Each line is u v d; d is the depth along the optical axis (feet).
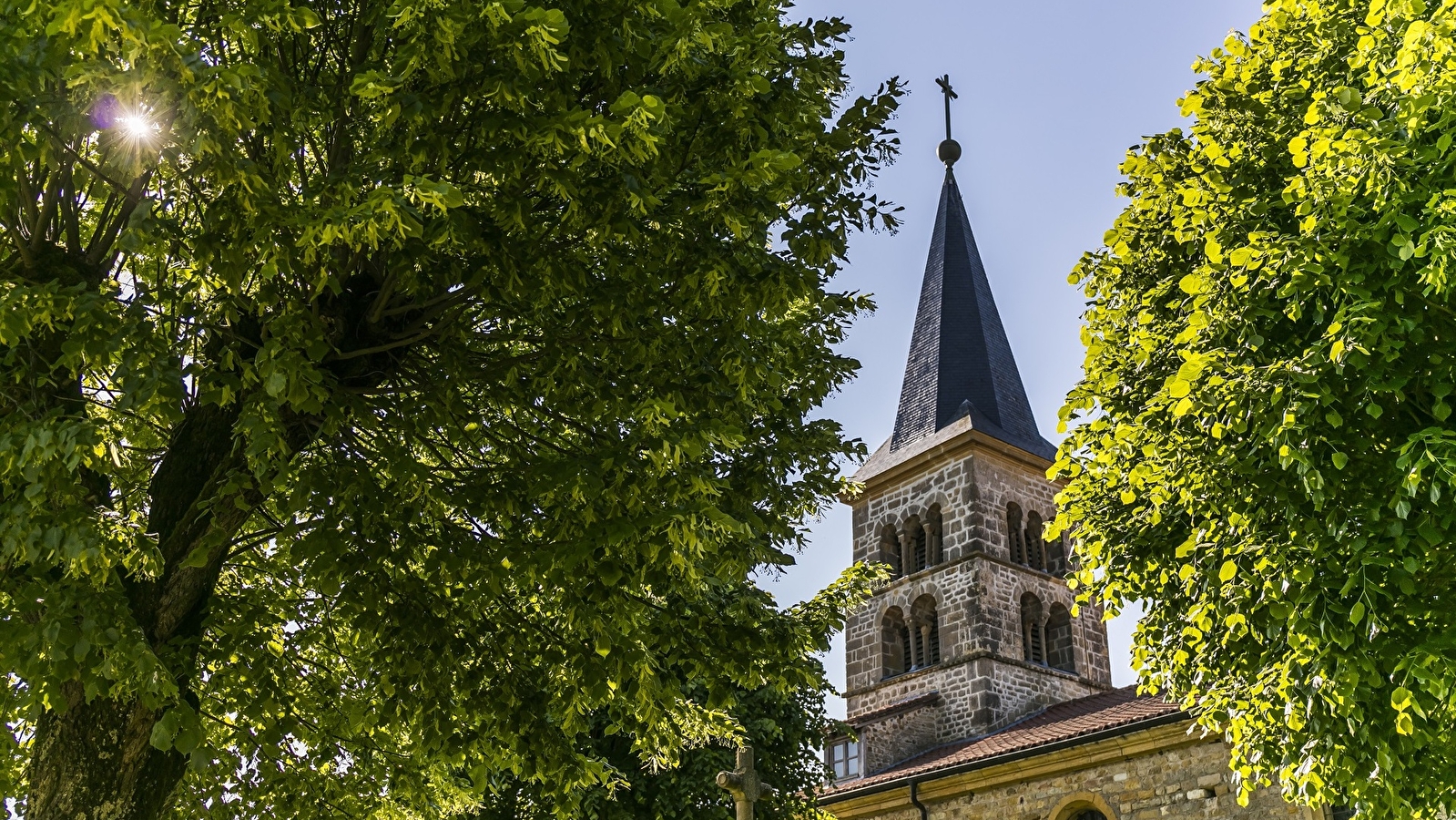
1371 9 26.11
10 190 18.35
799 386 28.71
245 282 22.36
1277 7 34.27
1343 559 25.93
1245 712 31.30
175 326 21.42
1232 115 33.27
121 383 18.95
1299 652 26.14
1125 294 37.09
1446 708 23.88
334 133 22.81
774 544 28.73
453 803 33.58
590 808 52.16
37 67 16.24
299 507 21.45
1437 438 23.30
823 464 29.22
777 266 23.93
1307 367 25.70
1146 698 71.05
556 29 17.83
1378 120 26.40
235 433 19.19
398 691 26.50
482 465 27.14
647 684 26.58
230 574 29.84
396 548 24.76
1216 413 28.19
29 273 20.85
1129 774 62.75
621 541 21.80
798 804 59.93
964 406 105.09
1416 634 25.44
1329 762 27.14
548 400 25.27
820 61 26.43
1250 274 28.96
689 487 21.98
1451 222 23.91
